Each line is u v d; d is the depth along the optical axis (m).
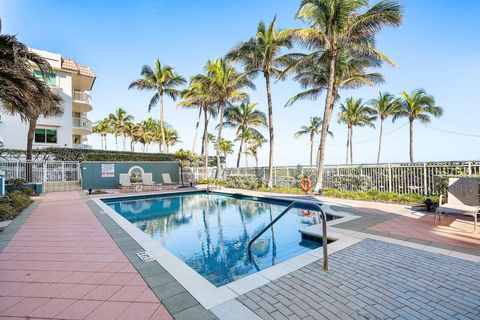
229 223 8.26
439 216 6.45
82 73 23.11
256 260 5.04
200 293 2.79
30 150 15.07
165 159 21.62
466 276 3.13
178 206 11.65
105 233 5.47
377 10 11.41
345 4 11.63
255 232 7.10
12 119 19.25
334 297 2.68
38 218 7.16
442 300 2.60
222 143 54.12
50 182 15.37
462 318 2.30
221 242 6.23
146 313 2.41
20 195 10.11
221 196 14.94
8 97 6.77
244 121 28.47
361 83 16.39
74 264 3.69
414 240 4.70
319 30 13.13
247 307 2.50
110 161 17.45
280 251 5.47
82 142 27.98
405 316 2.33
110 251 4.27
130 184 16.14
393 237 4.92
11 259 3.91
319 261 3.70
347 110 33.88
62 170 16.33
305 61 14.16
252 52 16.77
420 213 7.54
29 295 2.79
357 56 14.95
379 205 9.19
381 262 3.63
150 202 12.82
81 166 16.83
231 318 2.31
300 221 8.28
